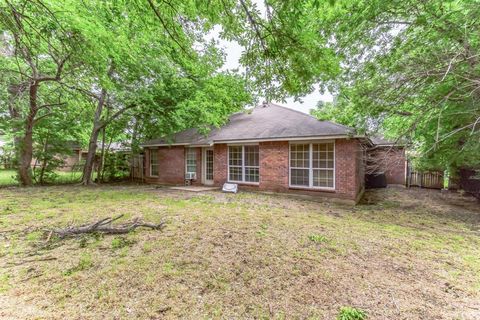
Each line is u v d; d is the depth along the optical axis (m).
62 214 6.22
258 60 3.84
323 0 3.50
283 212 6.93
